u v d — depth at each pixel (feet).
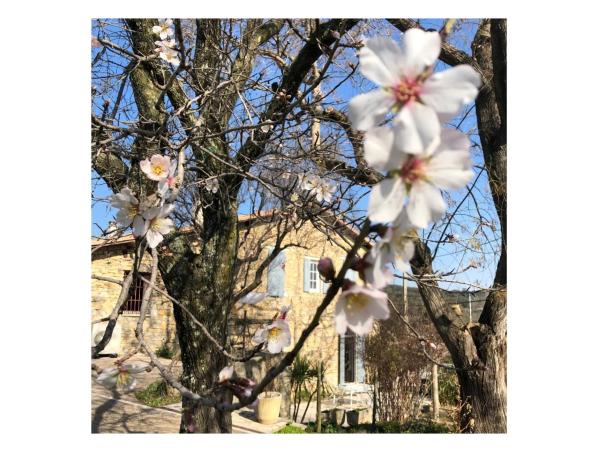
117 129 6.45
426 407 21.02
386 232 2.44
